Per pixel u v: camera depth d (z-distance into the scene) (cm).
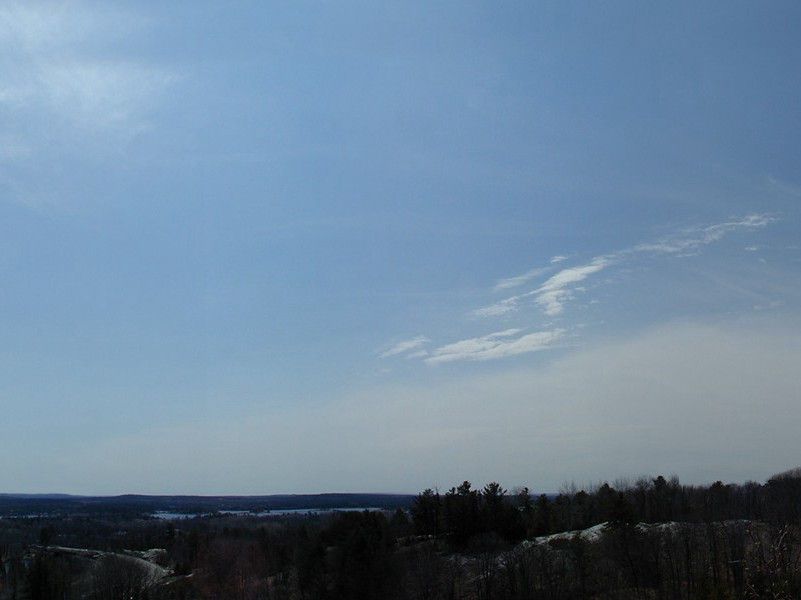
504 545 17750
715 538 13312
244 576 17862
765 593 6150
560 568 14950
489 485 19975
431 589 14950
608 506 17662
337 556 15288
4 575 19238
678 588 12988
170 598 17000
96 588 16925
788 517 13012
